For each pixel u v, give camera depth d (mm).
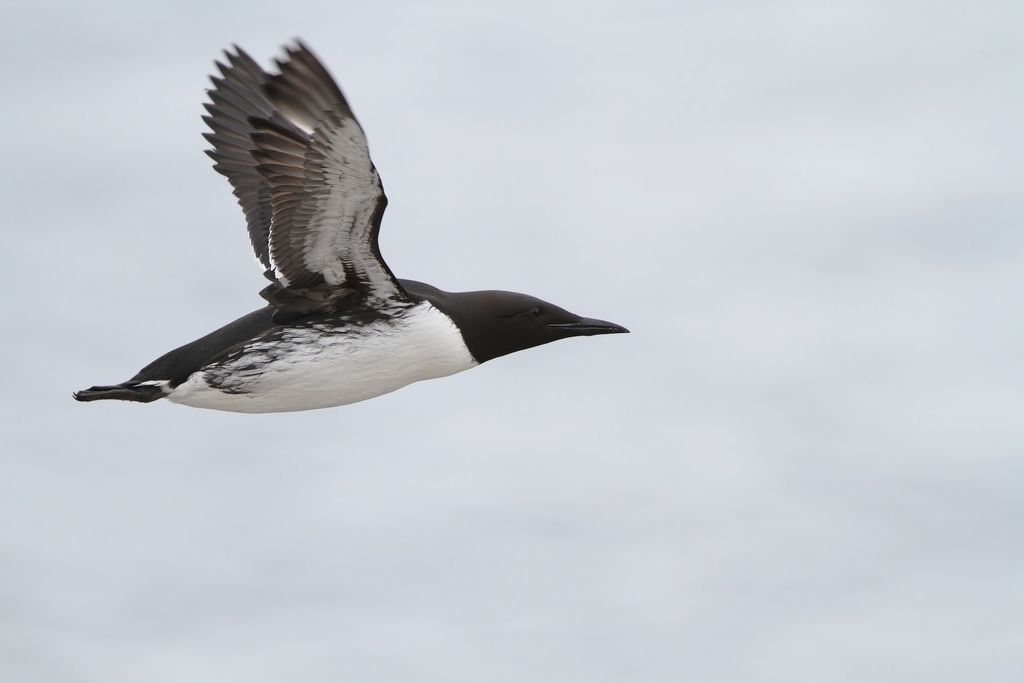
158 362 8414
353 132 7273
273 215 7816
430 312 8508
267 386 8383
